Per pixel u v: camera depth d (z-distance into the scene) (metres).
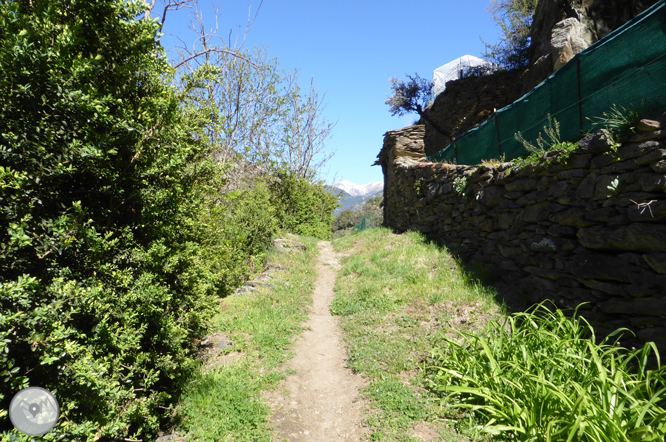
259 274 8.91
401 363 4.65
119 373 2.79
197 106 4.68
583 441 2.65
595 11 10.49
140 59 3.02
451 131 16.58
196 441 3.20
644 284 3.51
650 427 2.49
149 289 3.06
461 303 5.71
